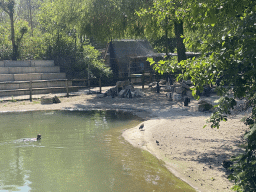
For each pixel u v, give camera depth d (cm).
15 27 3750
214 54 440
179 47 2459
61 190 670
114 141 1141
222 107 597
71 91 3106
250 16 450
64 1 2886
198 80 458
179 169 800
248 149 419
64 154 973
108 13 2595
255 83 438
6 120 1647
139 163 870
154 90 2838
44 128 1408
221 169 777
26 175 777
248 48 396
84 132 1306
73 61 3562
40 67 3278
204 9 359
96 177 757
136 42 3956
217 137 1093
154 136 1179
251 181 367
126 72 3778
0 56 3491
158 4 755
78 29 2888
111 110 1969
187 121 1434
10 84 2848
